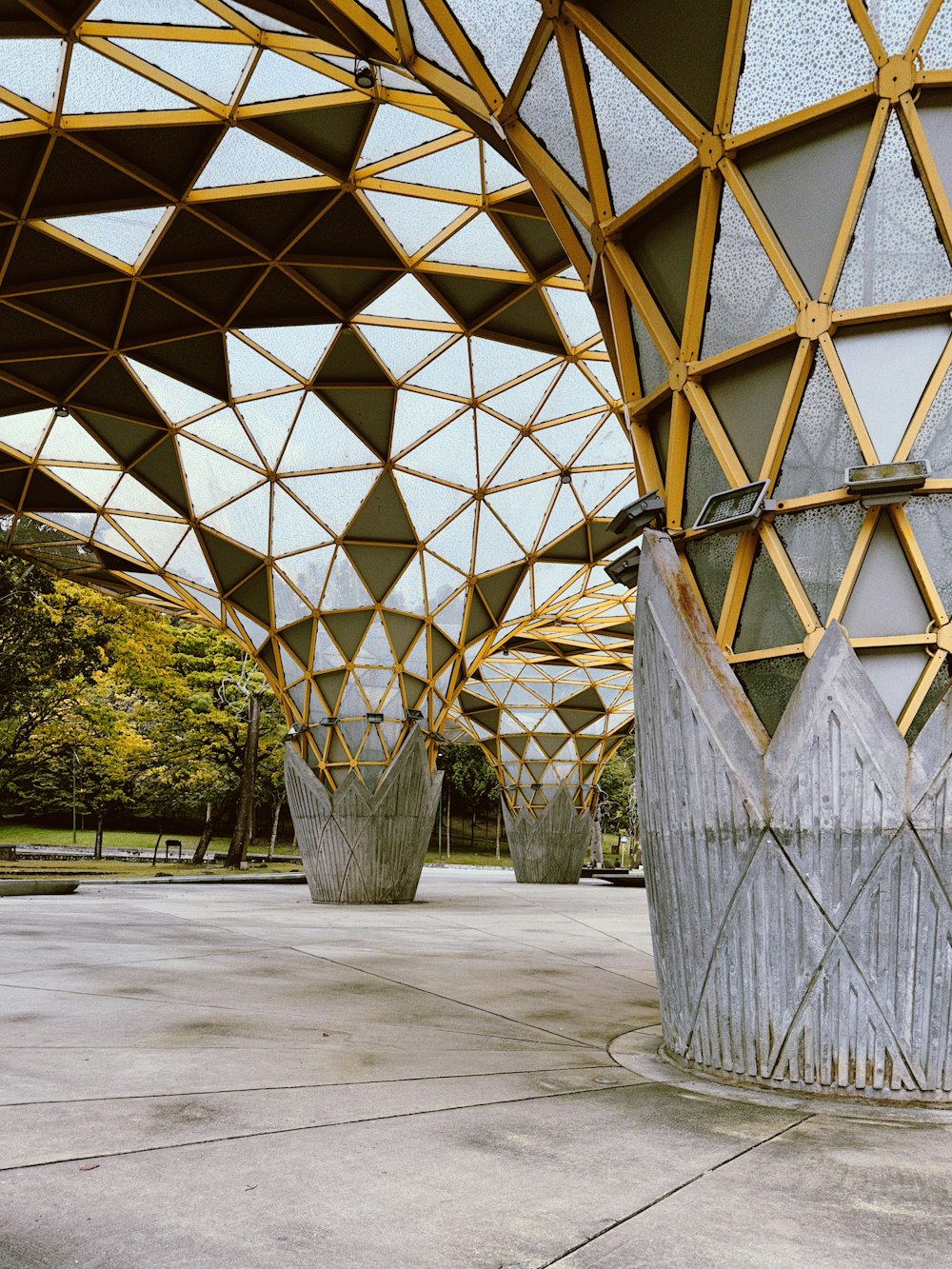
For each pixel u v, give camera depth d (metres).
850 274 7.95
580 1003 12.18
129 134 16.16
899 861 7.29
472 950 17.45
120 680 46.78
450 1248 4.23
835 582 7.98
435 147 17.28
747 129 8.21
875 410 7.89
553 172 9.77
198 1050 8.44
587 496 30.83
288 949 16.56
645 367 9.58
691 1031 8.31
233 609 31.33
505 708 55.91
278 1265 4.00
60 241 18.56
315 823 29.47
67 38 14.33
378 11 10.34
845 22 7.77
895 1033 7.22
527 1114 6.65
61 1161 5.30
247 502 28.20
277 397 25.31
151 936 17.97
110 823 89.12
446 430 27.03
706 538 8.79
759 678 8.28
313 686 30.75
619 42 8.69
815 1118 6.71
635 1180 5.23
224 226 18.56
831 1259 4.20
